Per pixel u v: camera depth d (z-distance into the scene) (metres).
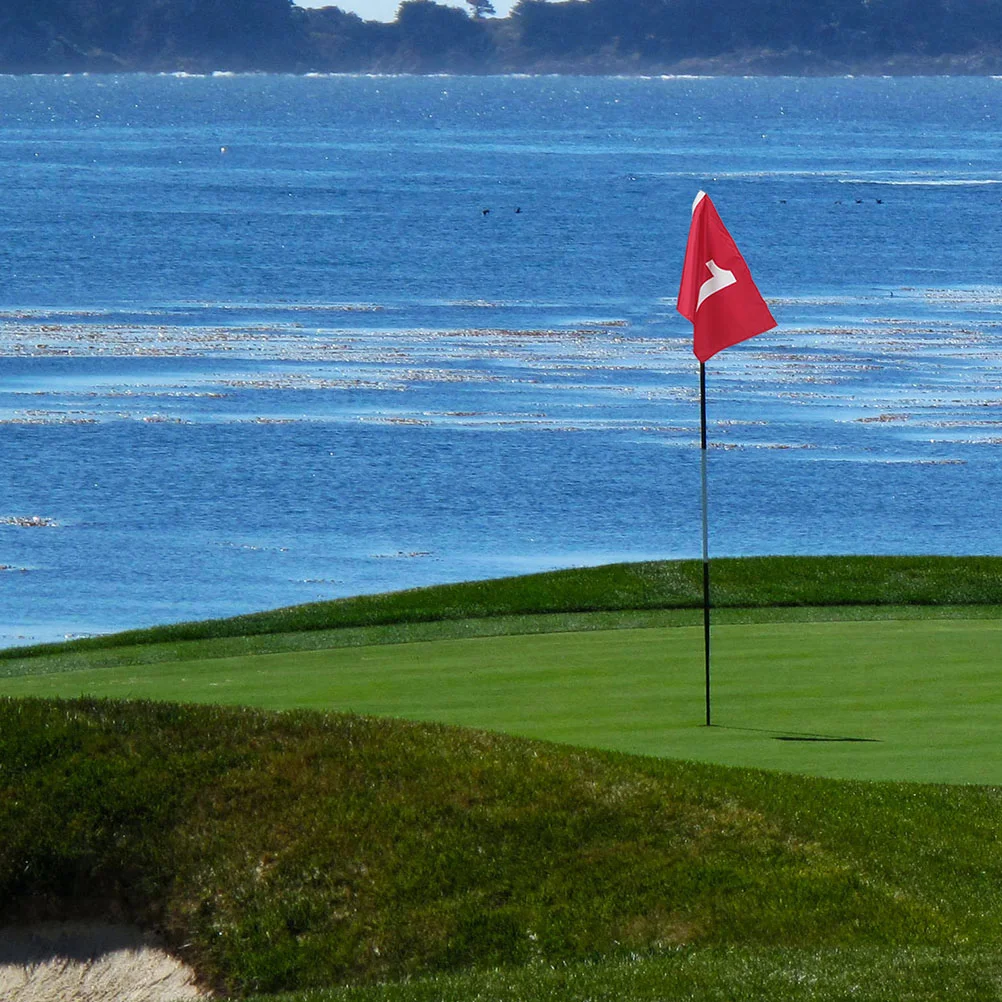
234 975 31.84
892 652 54.69
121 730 38.38
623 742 42.66
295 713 40.53
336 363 175.12
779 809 35.81
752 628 60.62
